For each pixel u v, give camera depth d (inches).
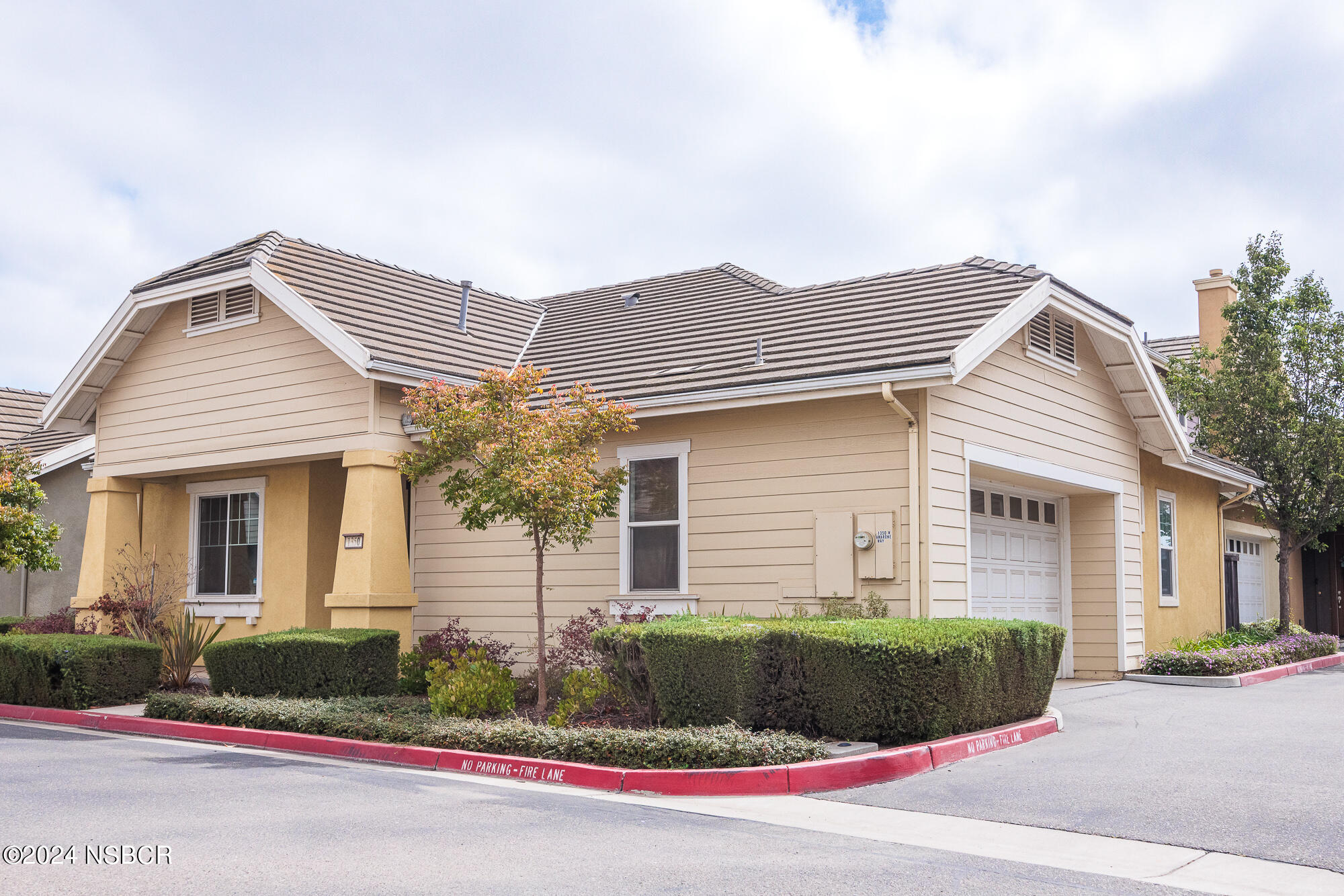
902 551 486.9
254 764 394.3
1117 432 682.8
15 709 549.3
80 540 841.5
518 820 292.4
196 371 668.1
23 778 357.7
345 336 573.0
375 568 572.1
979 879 233.1
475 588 609.6
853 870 239.5
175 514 734.5
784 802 318.3
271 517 685.3
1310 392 869.8
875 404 500.4
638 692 429.1
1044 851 259.3
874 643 375.6
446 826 283.7
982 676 402.6
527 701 505.4
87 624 689.6
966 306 543.2
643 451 561.9
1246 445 872.9
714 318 670.5
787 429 522.3
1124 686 619.8
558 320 789.9
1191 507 831.7
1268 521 914.1
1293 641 781.9
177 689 579.8
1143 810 296.0
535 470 438.9
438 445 464.1
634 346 657.6
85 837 269.6
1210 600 855.7
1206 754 380.5
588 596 569.9
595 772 351.9
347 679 504.1
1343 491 854.5
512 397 469.1
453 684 454.3
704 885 227.1
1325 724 451.8
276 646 520.1
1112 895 222.2
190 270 684.1
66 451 838.5
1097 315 612.7
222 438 648.4
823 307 621.0
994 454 541.0
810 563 508.7
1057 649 460.4
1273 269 869.2
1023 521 644.1
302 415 612.4
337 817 294.5
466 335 692.1
